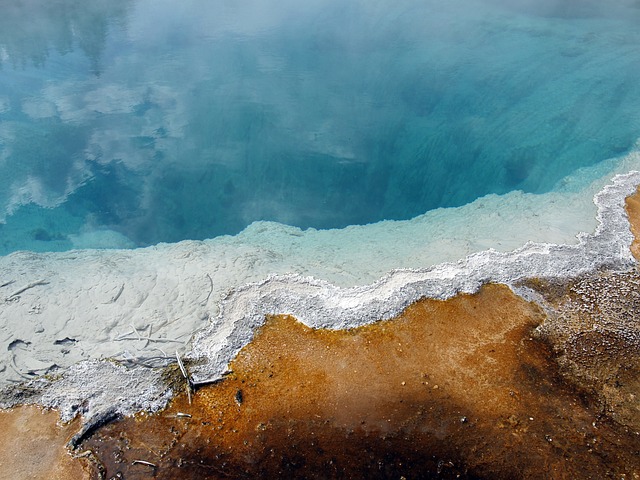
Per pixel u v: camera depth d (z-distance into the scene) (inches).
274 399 373.1
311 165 704.4
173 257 505.7
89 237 589.3
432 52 909.8
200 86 840.9
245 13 1085.8
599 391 376.2
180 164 699.4
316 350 409.4
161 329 422.3
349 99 815.7
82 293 453.7
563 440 343.6
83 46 943.0
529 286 466.0
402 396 374.6
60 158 690.8
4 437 349.4
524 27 984.3
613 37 932.6
